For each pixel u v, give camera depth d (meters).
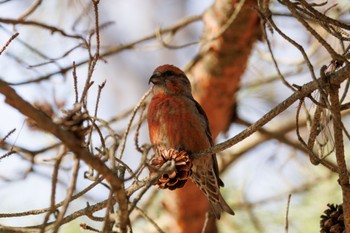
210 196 10.27
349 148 12.68
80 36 8.48
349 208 7.11
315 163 7.42
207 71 13.00
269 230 12.50
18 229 7.14
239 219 13.16
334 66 7.54
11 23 8.30
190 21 12.87
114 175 5.80
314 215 12.20
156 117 10.25
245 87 13.43
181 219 13.80
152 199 13.55
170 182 7.67
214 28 12.63
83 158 5.56
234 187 13.39
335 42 9.44
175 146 10.13
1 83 5.25
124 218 6.05
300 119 13.71
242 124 13.82
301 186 12.52
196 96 13.22
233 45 12.60
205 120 10.50
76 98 6.68
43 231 5.57
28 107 5.35
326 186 12.49
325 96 6.93
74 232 11.75
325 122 7.62
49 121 5.39
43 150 10.18
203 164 10.06
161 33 12.70
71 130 5.51
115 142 6.03
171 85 10.39
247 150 14.02
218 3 12.56
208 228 13.87
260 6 7.59
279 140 13.49
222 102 13.24
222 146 7.49
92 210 7.19
